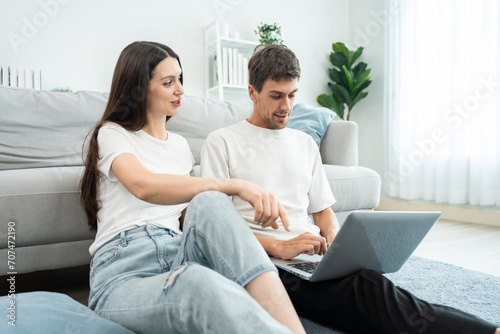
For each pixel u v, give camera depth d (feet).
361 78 12.75
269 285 2.22
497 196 9.29
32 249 4.22
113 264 2.85
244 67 11.89
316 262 3.20
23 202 4.09
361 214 2.51
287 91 3.73
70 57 10.14
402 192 11.71
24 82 9.27
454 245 7.43
